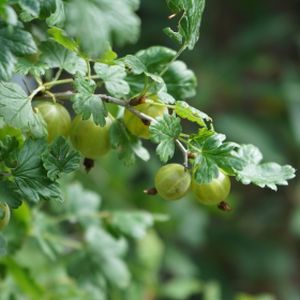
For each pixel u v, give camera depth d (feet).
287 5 4.88
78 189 2.17
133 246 3.13
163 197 1.45
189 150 1.42
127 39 1.28
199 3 1.44
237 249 4.39
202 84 4.27
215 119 4.34
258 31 4.53
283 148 4.44
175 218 3.51
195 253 4.34
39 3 1.28
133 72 1.44
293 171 1.49
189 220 3.65
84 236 2.15
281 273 4.40
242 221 4.52
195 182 1.42
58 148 1.40
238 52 4.56
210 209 3.65
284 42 4.81
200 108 4.22
